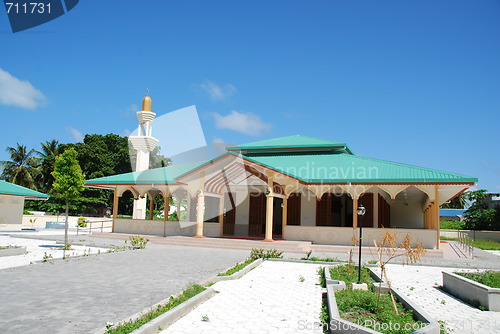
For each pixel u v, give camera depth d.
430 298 9.28
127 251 15.79
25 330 5.75
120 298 7.81
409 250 8.54
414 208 24.98
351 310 7.21
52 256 14.01
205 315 7.03
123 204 53.59
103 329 5.86
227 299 8.30
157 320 6.17
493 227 37.81
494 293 8.18
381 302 7.72
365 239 18.80
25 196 32.62
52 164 48.22
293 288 9.66
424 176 17.95
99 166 51.84
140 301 7.61
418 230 18.17
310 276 11.48
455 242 28.88
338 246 18.59
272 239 19.45
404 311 7.23
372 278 11.32
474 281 9.21
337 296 8.24
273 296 8.71
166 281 9.67
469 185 17.39
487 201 42.78
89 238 21.84
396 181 17.92
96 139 53.06
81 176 16.64
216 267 12.22
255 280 10.61
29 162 48.56
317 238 19.52
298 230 19.83
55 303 7.27
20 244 18.38
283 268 12.94
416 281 11.37
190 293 8.12
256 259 14.42
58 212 47.38
